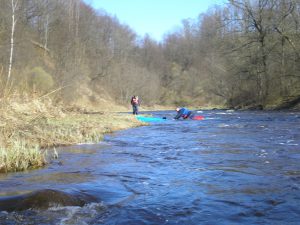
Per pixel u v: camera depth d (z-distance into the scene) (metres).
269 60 38.69
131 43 87.12
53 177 7.76
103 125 19.09
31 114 14.38
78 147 12.28
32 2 57.47
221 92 55.41
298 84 37.22
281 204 5.58
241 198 5.93
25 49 44.28
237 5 39.97
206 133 16.41
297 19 36.66
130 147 12.19
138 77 68.12
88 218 5.10
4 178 7.71
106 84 64.69
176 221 4.98
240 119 25.50
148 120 26.47
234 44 41.03
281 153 10.02
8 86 14.88
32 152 9.14
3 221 4.97
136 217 5.14
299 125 19.05
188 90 80.69
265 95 39.09
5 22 40.94
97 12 79.56
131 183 7.09
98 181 7.30
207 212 5.30
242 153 10.26
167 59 95.94
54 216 5.15
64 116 19.58
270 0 38.09
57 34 58.69
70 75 42.56
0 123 12.03
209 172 7.92
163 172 8.06
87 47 68.56
